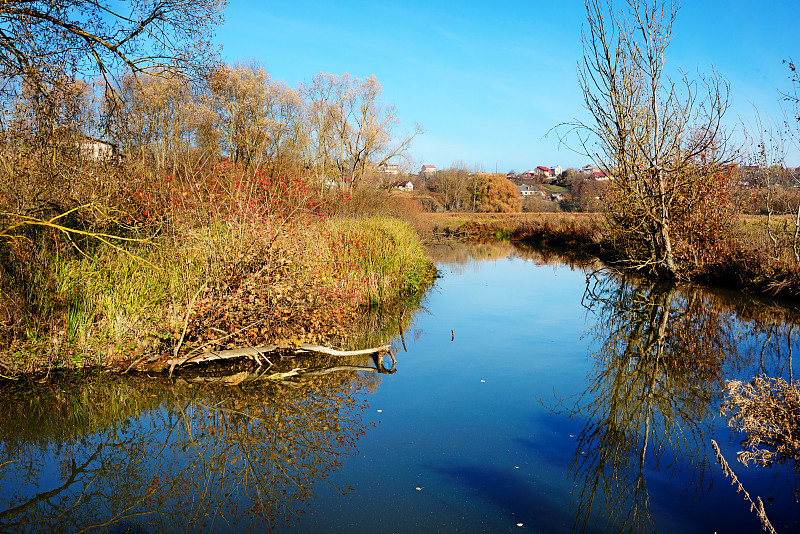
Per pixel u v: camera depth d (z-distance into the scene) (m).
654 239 16.58
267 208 9.12
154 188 11.73
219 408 6.45
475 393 7.06
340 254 12.53
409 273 15.14
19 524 4.11
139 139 16.67
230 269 8.20
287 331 8.23
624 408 6.58
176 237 9.45
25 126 8.84
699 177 15.42
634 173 15.91
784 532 3.93
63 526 4.09
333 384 7.32
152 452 5.36
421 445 5.52
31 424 5.92
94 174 10.41
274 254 8.53
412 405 6.61
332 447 5.48
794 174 12.50
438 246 31.97
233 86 27.00
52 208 9.02
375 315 11.51
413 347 9.29
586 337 10.13
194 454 5.34
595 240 25.02
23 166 8.38
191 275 8.53
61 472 4.96
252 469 5.04
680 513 4.23
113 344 7.50
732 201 15.80
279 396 6.84
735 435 5.78
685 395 7.04
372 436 5.74
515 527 4.04
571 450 5.43
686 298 13.80
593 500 4.45
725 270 14.85
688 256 16.03
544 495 4.55
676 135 15.41
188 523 4.13
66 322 7.51
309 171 24.20
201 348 7.69
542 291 15.50
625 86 15.59
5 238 7.57
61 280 8.01
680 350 9.13
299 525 4.08
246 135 25.95
